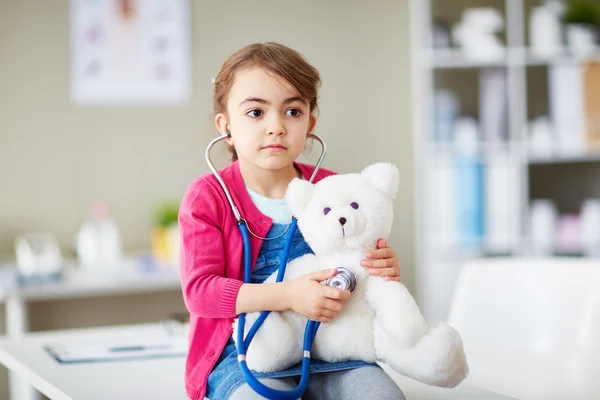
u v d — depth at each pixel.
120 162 3.28
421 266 3.35
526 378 1.60
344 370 1.11
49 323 2.61
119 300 2.69
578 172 3.61
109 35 3.26
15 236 3.15
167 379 1.35
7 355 1.56
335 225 1.08
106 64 3.26
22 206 3.16
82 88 3.23
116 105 3.27
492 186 3.36
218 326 1.20
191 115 3.36
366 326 1.09
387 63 3.64
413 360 1.06
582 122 3.38
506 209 3.37
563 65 3.38
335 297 1.04
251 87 1.15
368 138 3.62
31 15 3.16
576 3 3.44
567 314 1.58
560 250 3.38
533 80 3.54
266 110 1.16
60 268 2.59
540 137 3.39
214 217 1.20
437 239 3.36
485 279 1.68
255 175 1.26
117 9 3.26
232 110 1.19
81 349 1.59
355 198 1.10
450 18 3.55
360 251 1.12
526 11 3.53
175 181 3.34
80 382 1.32
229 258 1.20
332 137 3.58
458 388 1.32
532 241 3.39
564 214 3.61
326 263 1.12
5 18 3.13
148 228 3.30
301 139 1.18
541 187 3.61
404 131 3.67
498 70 3.40
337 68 3.58
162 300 2.74
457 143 3.37
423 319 1.07
